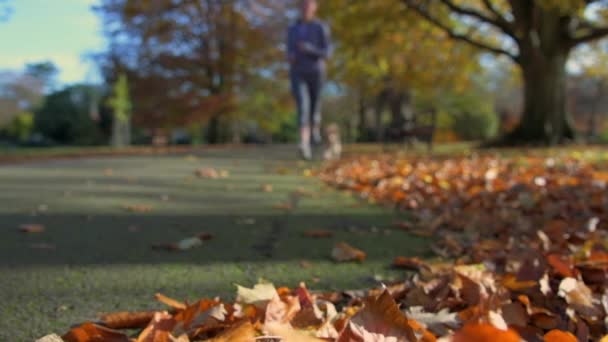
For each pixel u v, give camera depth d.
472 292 1.38
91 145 35.59
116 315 1.27
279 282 1.68
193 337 1.11
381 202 3.64
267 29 25.89
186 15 25.56
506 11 16.66
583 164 6.15
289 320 1.16
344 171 5.96
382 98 25.47
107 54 26.41
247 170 6.43
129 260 1.95
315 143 8.35
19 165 6.80
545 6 10.20
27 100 39.28
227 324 1.15
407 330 0.89
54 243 2.21
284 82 28.83
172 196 3.85
